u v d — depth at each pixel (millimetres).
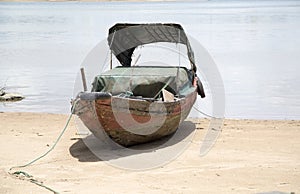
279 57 78312
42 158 29156
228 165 27078
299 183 23922
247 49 88000
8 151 30719
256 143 31984
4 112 44125
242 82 58625
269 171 25859
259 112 44625
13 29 135750
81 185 23781
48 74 65000
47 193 22172
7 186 22938
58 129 36906
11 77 63375
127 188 23219
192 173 25656
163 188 23219
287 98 50438
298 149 30422
